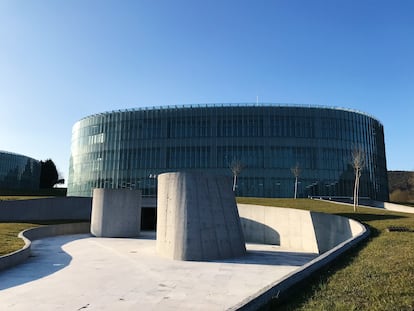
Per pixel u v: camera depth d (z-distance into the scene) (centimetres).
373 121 6644
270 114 6044
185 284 1176
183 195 1792
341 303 634
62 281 1205
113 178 6494
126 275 1319
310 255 1966
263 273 1380
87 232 3344
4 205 3538
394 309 586
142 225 4094
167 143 6272
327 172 5934
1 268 1384
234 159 5909
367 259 995
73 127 7556
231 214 1888
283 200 3962
